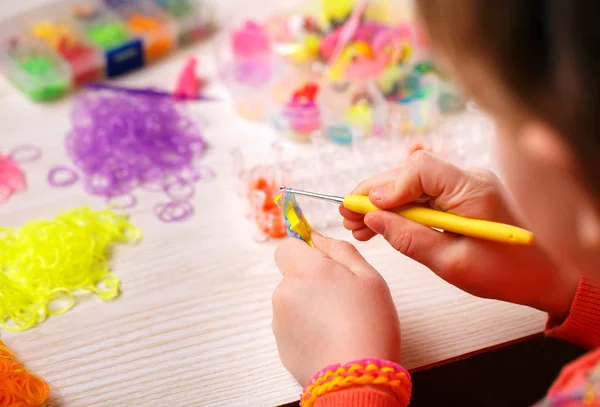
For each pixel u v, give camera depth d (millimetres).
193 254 792
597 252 407
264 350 679
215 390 643
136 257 789
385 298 620
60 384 651
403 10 1035
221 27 1161
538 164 365
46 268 748
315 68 996
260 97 996
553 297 662
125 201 864
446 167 626
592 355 462
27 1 1196
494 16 308
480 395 1102
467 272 642
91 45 1045
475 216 625
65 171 905
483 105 360
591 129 312
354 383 547
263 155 935
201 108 1009
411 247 638
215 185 890
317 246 688
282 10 1122
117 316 718
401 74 978
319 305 604
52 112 1000
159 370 663
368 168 888
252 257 786
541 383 1110
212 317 714
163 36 1090
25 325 708
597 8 288
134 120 947
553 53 309
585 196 357
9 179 886
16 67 1015
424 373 1120
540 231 422
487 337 690
